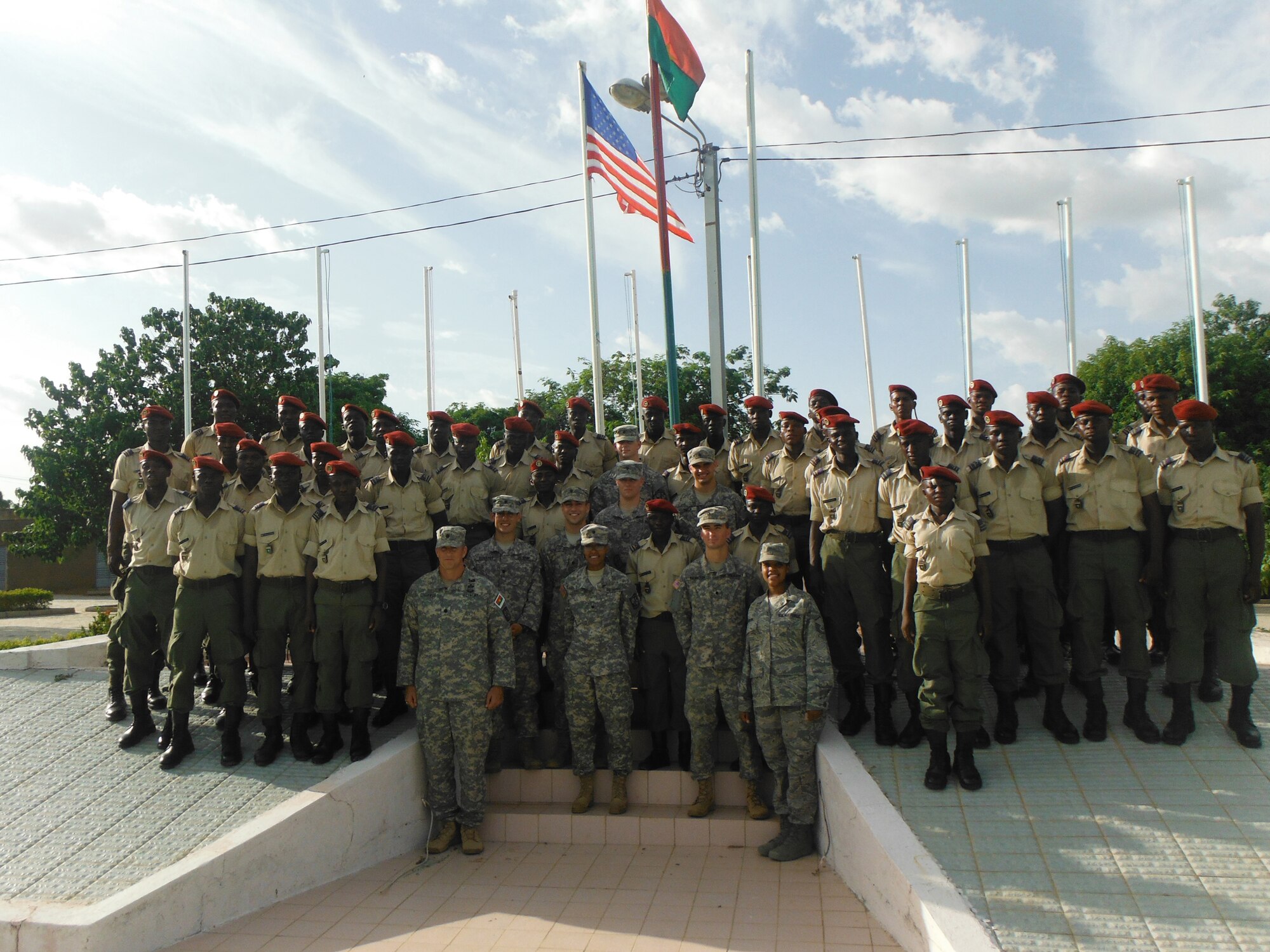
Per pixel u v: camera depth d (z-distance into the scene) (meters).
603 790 6.86
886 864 5.03
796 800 6.08
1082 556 6.37
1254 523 6.07
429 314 16.48
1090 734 6.25
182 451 8.59
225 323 28.67
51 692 8.07
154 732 7.18
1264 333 29.14
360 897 5.71
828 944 4.89
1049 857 4.96
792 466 7.61
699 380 22.55
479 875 6.02
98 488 28.58
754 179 11.92
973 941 4.24
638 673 7.09
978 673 5.78
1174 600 6.14
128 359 28.69
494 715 6.79
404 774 6.62
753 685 6.12
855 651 6.70
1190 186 13.22
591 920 5.29
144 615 6.96
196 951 4.97
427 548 7.79
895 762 6.14
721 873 5.90
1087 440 6.40
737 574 6.46
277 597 6.72
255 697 8.05
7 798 6.10
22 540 29.72
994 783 5.77
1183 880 4.70
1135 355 28.95
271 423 29.06
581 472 8.80
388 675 7.49
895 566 6.40
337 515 6.72
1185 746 6.05
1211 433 6.12
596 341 12.26
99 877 5.18
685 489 8.16
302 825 5.78
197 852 5.37
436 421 8.72
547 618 7.25
